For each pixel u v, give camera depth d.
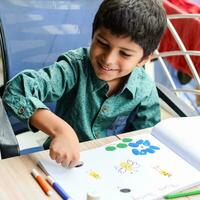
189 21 1.70
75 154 0.69
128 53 0.81
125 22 0.78
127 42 0.79
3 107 0.84
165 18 0.89
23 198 0.60
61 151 0.69
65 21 1.19
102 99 0.94
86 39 1.23
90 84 0.93
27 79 0.81
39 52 1.17
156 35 0.86
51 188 0.62
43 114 0.76
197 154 0.71
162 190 0.62
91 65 0.93
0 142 0.79
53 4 1.15
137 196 0.60
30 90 0.81
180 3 1.85
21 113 0.76
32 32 1.15
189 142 0.74
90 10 1.21
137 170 0.67
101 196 0.60
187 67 1.80
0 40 1.10
